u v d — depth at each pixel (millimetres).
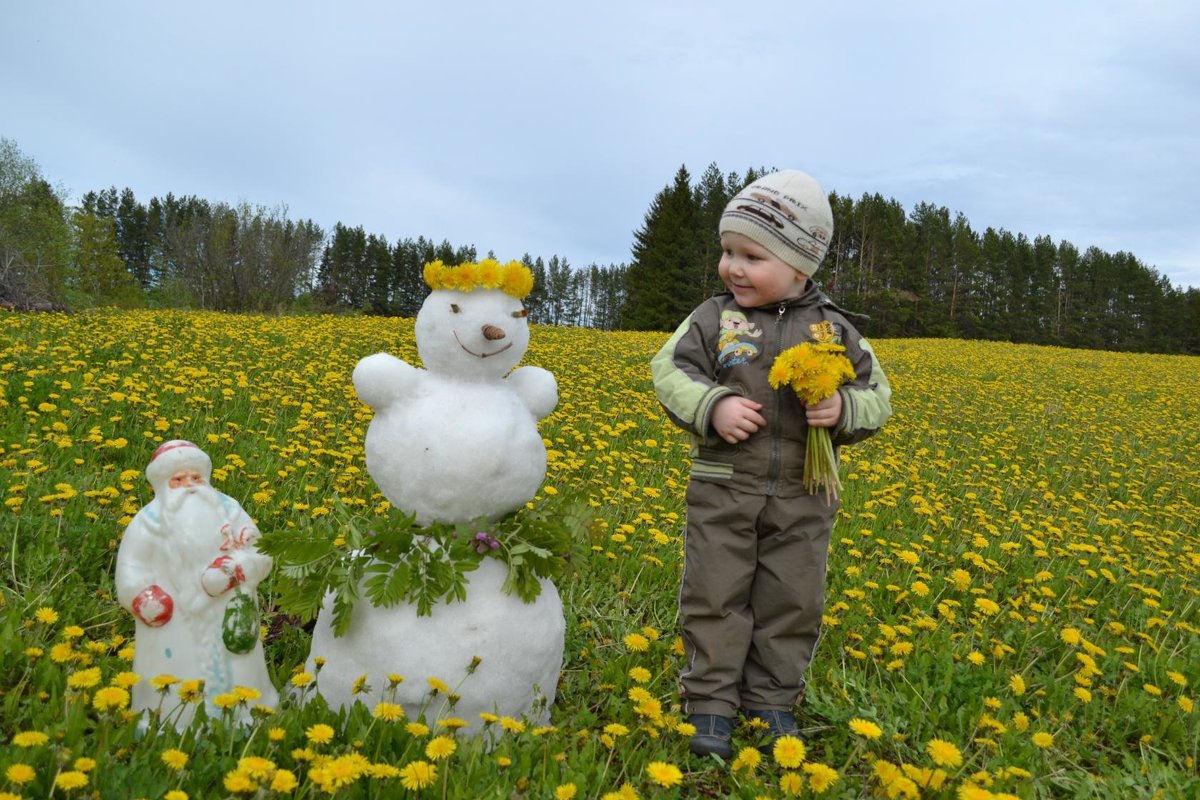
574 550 2424
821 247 2627
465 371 2234
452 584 2135
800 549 2529
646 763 2195
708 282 50875
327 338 12250
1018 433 10523
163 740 1931
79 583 3061
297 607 2158
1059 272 69125
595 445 6387
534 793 1971
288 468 4629
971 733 2705
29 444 4547
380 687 2146
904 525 5332
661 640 3182
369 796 1883
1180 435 11969
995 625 3695
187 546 2061
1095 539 5555
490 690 2162
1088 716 2922
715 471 2529
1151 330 67188
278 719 2064
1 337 8188
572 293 85000
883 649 3242
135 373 6840
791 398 2527
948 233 70062
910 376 15633
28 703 2057
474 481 2148
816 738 2664
